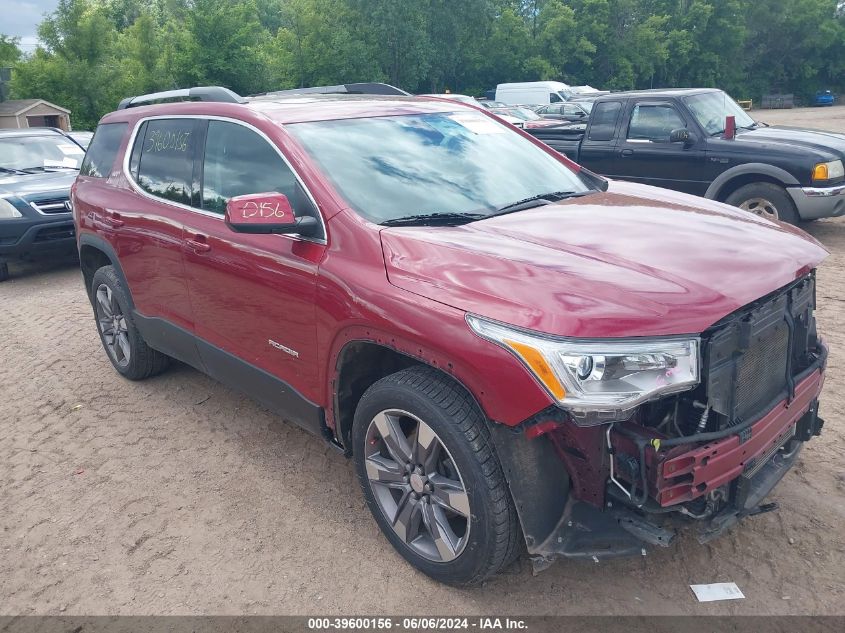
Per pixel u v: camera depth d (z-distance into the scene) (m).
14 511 3.63
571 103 20.17
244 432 4.34
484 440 2.53
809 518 3.17
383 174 3.33
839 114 40.97
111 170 4.82
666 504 2.33
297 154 3.29
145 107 4.72
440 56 51.09
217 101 4.05
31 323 6.95
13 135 10.38
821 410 4.15
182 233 3.93
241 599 2.89
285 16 46.28
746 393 2.60
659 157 8.93
